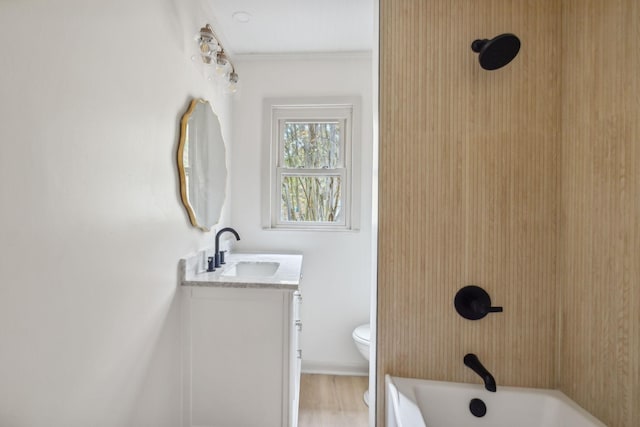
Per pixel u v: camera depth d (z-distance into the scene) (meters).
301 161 2.44
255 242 2.38
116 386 0.97
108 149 0.91
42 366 0.71
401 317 0.96
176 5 1.37
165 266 1.29
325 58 2.36
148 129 1.14
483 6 0.94
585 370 0.83
